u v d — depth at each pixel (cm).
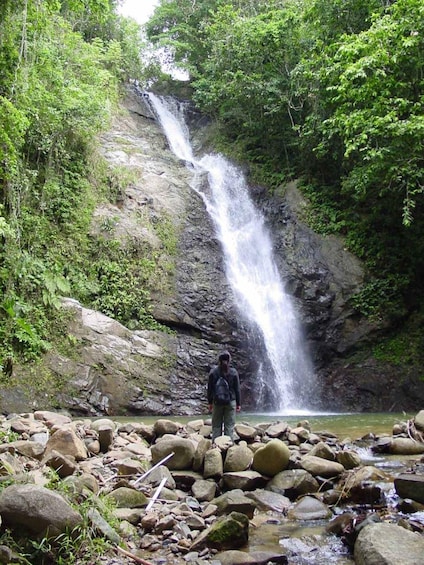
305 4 2025
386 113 1352
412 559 349
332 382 1609
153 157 2092
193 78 2831
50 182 1480
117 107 2292
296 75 1930
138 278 1545
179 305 1558
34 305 1289
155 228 1717
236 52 2170
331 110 1811
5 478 459
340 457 650
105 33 2444
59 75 1430
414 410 1513
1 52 1027
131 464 604
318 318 1677
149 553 417
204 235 1814
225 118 2458
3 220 1180
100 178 1734
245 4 2555
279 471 599
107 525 425
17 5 1015
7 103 1031
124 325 1449
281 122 2203
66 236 1496
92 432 740
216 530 427
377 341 1648
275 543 435
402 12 1310
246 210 2092
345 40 1509
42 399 1166
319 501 525
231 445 655
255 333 1602
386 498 525
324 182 2070
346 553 412
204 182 2038
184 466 625
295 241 1898
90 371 1256
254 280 1816
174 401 1342
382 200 1777
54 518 389
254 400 1500
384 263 1770
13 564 359
